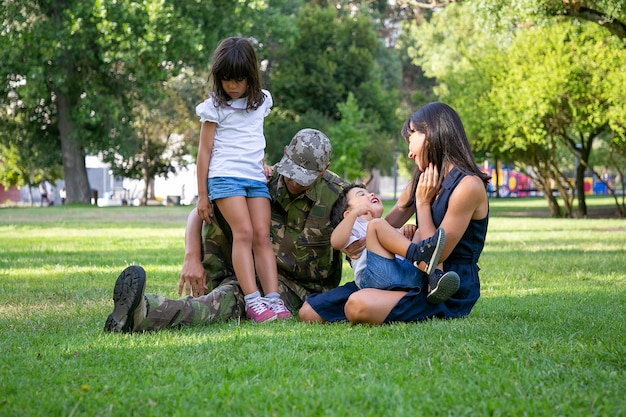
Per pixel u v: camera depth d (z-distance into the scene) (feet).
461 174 13.94
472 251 14.38
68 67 102.94
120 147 111.14
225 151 14.70
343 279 22.62
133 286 12.41
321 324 13.92
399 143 157.07
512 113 70.23
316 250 15.69
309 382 9.05
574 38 66.74
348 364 10.12
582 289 19.84
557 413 7.97
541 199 153.99
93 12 86.79
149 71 96.48
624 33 43.93
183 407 8.17
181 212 84.94
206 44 96.99
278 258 15.60
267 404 8.20
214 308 13.92
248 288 14.38
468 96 80.69
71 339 12.10
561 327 13.16
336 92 134.92
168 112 132.46
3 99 107.55
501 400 8.31
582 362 10.27
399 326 13.14
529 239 42.39
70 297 18.10
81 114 100.83
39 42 93.56
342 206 15.42
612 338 12.07
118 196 185.26
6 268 25.66
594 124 68.64
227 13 98.02
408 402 8.21
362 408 8.06
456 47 117.29
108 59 89.81
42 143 116.26
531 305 16.43
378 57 159.22
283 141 131.54
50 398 8.55
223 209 14.58
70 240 40.27
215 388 8.84
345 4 156.66
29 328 13.50
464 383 9.03
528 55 69.31
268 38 111.14
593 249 34.88
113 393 8.78
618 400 8.40
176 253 32.14
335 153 123.85
